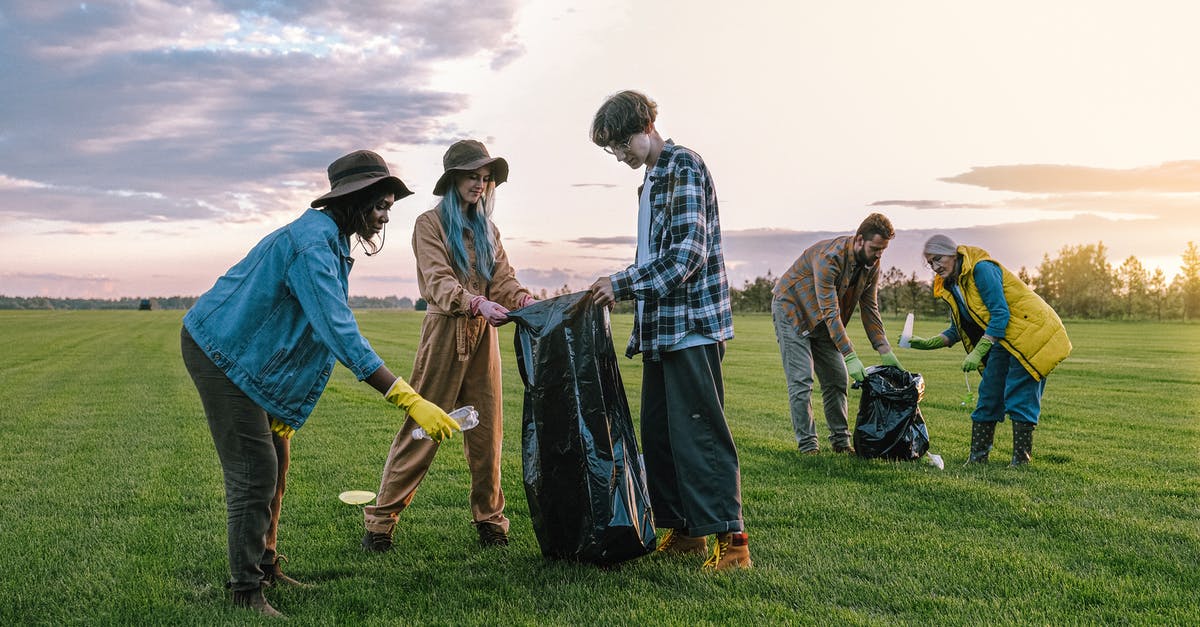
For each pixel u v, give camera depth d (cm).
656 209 367
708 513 361
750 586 341
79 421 894
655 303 367
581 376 357
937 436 768
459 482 568
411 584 349
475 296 381
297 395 309
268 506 316
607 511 352
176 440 763
